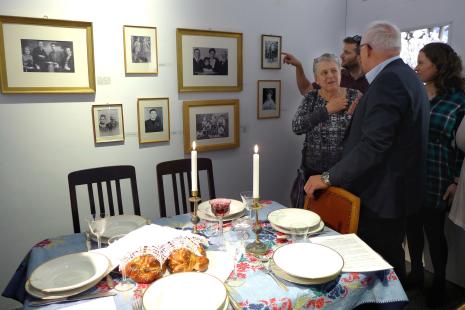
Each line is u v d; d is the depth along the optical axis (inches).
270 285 45.1
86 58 88.9
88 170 74.5
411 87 63.7
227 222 66.8
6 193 85.5
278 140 122.7
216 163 112.3
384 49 68.0
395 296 49.1
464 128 78.2
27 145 86.2
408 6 104.1
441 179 84.4
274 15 114.3
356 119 69.1
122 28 92.0
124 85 94.6
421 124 65.4
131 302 42.1
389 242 69.1
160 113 100.3
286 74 120.2
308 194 71.9
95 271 46.9
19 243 88.3
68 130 89.9
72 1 85.8
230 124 112.0
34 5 82.4
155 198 103.1
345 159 66.5
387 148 62.4
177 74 101.0
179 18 99.0
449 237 96.4
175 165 83.3
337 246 54.9
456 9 91.4
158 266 47.0
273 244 57.6
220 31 105.0
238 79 111.0
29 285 44.9
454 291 94.0
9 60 81.4
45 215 90.1
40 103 86.1
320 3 122.2
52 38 84.7
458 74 82.2
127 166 78.0
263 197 122.6
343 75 105.3
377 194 66.6
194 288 42.4
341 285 45.7
